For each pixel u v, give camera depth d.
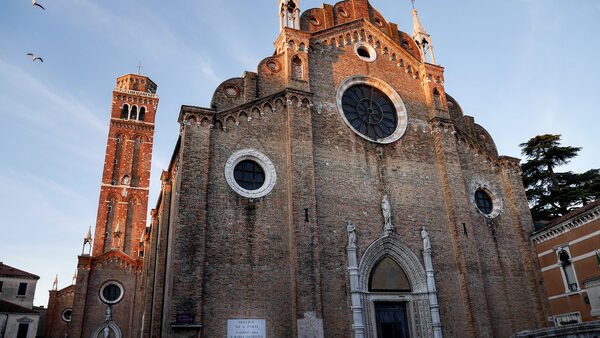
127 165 79.69
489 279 32.44
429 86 37.59
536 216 50.28
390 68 37.31
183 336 22.91
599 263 29.16
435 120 36.06
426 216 32.47
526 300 33.09
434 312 29.11
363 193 31.16
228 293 24.97
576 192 47.91
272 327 25.12
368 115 34.84
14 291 67.94
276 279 26.31
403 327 29.05
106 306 57.66
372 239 29.97
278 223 27.81
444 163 34.50
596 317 28.83
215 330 23.94
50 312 63.72
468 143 37.09
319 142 31.30
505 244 34.53
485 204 35.91
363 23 37.91
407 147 34.56
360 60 36.34
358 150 32.50
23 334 58.69
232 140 28.78
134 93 85.69
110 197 76.69
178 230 24.83
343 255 28.61
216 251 25.64
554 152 51.62
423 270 30.38
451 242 32.34
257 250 26.59
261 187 28.44
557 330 20.11
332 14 37.53
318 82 33.47
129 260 60.50
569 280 31.59
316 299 25.88
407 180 33.22
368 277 29.00
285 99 31.27
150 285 38.25
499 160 37.78
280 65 32.62
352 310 27.17
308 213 27.91
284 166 29.61
